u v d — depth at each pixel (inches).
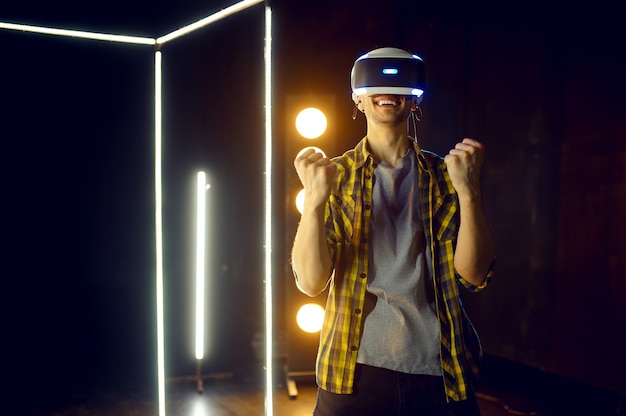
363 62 59.0
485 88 167.8
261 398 156.4
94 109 280.2
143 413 146.9
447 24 170.6
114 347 209.9
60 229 288.5
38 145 277.1
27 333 229.6
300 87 180.9
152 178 288.8
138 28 254.8
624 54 133.9
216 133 262.5
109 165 288.2
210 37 257.4
